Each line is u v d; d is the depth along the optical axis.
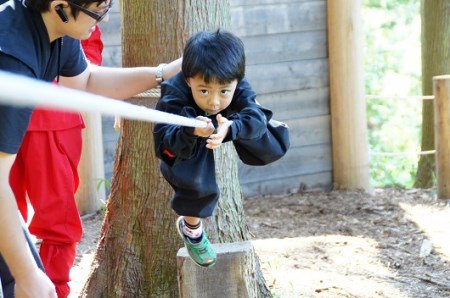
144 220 4.21
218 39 2.54
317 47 8.47
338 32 8.29
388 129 15.28
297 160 8.48
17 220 2.65
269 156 2.82
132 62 4.10
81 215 7.15
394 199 8.03
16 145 2.57
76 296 5.00
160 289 4.18
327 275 5.47
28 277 2.68
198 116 2.44
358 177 8.47
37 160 4.36
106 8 2.69
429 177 9.47
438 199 8.02
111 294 4.31
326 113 8.56
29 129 4.33
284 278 5.35
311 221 7.26
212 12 4.05
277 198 8.16
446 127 7.96
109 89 3.49
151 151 4.15
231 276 3.72
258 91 8.23
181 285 3.73
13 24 2.61
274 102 8.31
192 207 2.79
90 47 4.98
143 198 4.20
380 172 12.50
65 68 3.27
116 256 4.31
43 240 4.39
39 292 2.69
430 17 9.33
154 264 4.19
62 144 4.41
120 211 4.30
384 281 5.43
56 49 2.86
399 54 16.44
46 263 4.36
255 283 3.94
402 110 15.69
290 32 8.33
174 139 2.53
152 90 3.76
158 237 4.18
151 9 4.00
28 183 4.41
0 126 2.52
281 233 6.82
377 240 6.54
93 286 4.40
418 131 15.15
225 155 4.11
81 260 5.77
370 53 16.34
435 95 7.97
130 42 4.10
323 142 8.57
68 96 1.27
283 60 8.31
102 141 7.46
